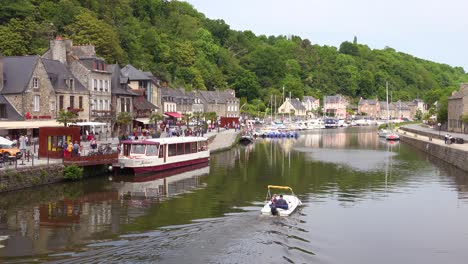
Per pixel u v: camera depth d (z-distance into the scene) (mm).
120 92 72812
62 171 40750
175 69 152375
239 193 39938
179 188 41906
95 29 109312
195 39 185375
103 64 68750
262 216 30125
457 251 26109
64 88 60750
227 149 80312
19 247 24328
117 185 41906
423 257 25094
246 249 23578
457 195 40875
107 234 26609
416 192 42188
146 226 28234
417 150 82938
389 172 54531
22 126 50344
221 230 26828
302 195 40000
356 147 89062
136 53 136500
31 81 55125
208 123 110125
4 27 95625
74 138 44719
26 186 37156
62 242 25141
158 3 187625
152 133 69500
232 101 154250
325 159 67688
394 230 29766
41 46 99438
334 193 41219
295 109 189125
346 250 25375
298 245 24844
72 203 34594
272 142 101562
